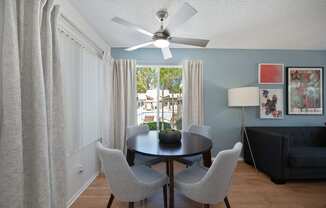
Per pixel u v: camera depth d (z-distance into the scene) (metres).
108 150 1.59
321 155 2.70
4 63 1.09
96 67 3.01
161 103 3.83
